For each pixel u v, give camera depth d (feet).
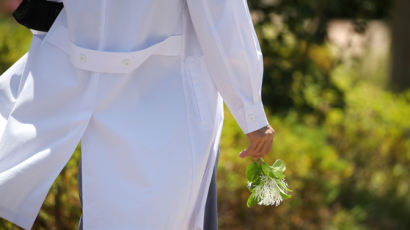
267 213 16.46
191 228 11.39
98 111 11.02
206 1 10.84
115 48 10.98
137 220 10.93
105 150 11.00
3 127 11.47
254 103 11.11
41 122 11.13
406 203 21.25
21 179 11.04
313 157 17.94
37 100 11.14
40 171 11.05
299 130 20.31
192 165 11.03
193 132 11.10
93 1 10.90
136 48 10.98
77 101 11.05
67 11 10.95
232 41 10.91
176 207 11.01
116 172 10.97
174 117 11.06
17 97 11.46
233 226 16.01
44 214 13.76
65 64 11.11
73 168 14.03
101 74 10.99
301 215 17.40
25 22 11.34
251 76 11.03
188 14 11.25
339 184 20.02
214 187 11.89
